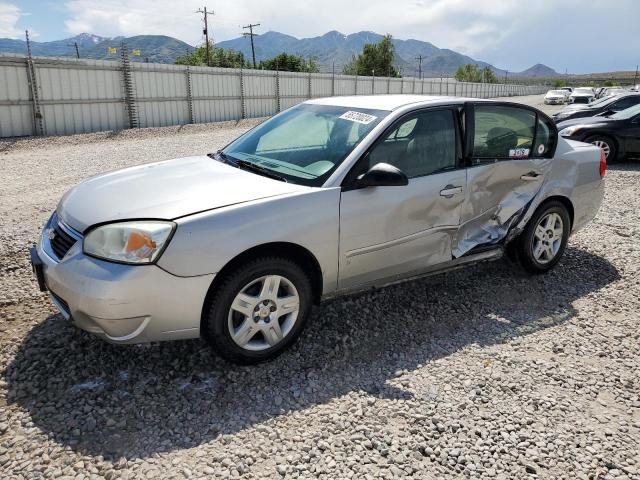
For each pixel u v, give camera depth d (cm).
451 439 263
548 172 455
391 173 324
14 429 255
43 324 356
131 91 2028
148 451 245
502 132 425
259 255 305
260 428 264
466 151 399
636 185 920
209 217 288
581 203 490
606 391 313
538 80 19062
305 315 333
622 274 497
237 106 2598
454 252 402
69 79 1800
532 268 471
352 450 252
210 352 331
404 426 271
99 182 353
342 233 333
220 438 255
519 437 268
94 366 311
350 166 338
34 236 548
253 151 393
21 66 1650
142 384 296
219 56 5294
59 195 781
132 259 273
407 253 372
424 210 372
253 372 313
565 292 454
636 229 641
